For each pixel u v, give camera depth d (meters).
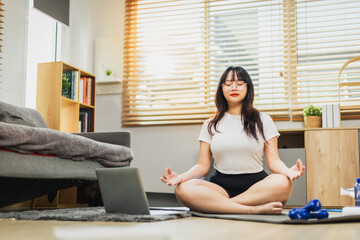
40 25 3.87
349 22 4.06
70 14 4.27
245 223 1.58
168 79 4.45
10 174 2.07
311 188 3.49
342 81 4.01
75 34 4.33
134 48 4.52
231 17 4.32
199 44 4.40
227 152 2.15
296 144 3.97
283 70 4.15
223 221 1.67
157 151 4.33
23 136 2.12
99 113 4.53
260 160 2.22
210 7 4.39
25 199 2.89
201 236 1.11
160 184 4.27
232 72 2.24
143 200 1.83
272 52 4.25
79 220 1.69
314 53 4.06
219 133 2.22
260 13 4.30
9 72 3.40
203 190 1.99
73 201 3.54
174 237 1.08
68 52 4.21
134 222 1.62
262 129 2.19
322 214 1.64
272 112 4.07
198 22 4.33
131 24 4.51
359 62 3.99
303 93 4.11
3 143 2.01
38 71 3.59
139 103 4.41
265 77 4.13
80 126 3.89
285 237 1.11
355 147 3.45
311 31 4.12
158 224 1.52
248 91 2.25
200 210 2.00
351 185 3.42
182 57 4.39
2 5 3.32
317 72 4.08
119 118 4.48
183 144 4.27
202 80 4.31
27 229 1.32
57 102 3.51
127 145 3.19
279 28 4.23
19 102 3.50
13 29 3.46
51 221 1.67
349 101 3.88
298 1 4.17
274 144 2.21
